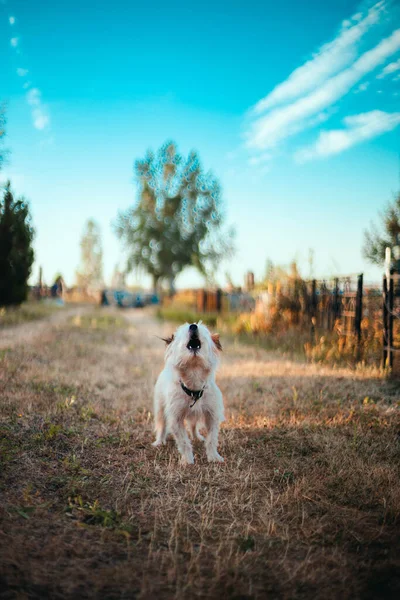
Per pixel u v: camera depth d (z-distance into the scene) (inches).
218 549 101.0
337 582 91.4
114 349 426.3
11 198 665.6
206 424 165.3
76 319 666.2
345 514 119.0
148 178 1667.1
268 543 105.6
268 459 159.0
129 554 98.5
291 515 119.4
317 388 253.8
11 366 281.3
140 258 1640.0
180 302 1103.6
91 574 90.7
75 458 151.9
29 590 83.3
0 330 489.4
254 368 322.7
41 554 95.3
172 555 96.7
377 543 106.1
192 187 1662.2
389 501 124.5
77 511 116.7
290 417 206.4
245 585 89.2
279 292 481.7
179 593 85.6
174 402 160.7
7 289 673.0
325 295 402.0
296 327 441.4
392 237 592.7
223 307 790.5
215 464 155.3
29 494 123.2
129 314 1068.5
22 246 681.0
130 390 257.9
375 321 320.5
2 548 95.0
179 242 1637.6
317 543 106.3
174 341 166.2
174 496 129.8
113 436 178.5
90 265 2359.7
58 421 188.7
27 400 212.2
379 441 171.9
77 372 296.5
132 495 129.5
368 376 278.4
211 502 125.3
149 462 156.6
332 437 173.8
